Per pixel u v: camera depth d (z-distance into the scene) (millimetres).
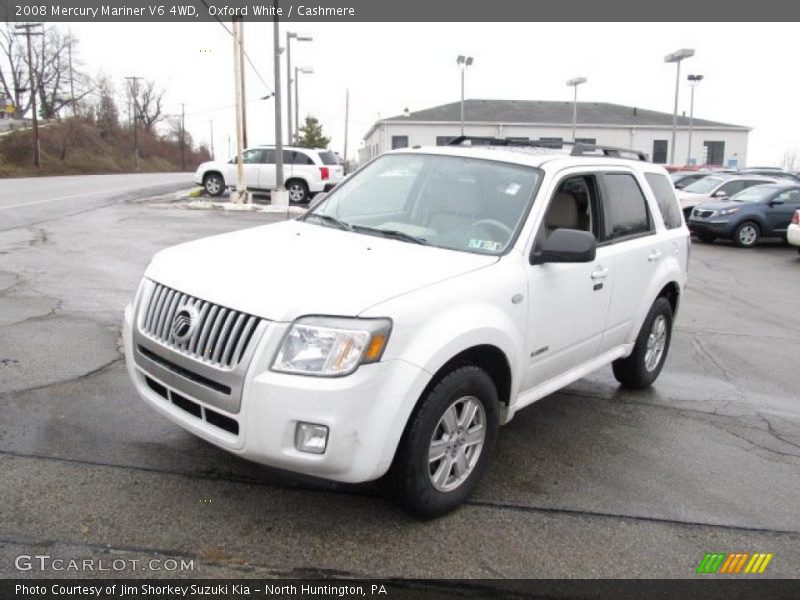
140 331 3650
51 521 3354
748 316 9336
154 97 106312
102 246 12227
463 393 3533
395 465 3393
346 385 3045
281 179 21828
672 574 3291
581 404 5492
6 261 10242
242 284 3342
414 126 48344
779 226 17797
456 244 4082
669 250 5672
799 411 5648
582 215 4641
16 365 5496
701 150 49812
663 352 5992
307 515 3551
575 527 3631
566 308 4328
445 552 3326
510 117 48750
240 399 3133
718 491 4145
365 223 4488
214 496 3666
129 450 4113
